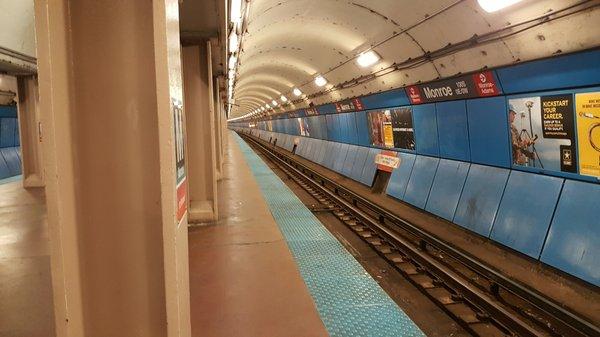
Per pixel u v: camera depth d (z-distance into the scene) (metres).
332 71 12.70
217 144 10.54
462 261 6.83
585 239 5.69
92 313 1.63
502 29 5.86
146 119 1.58
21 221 6.55
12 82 13.84
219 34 5.74
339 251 5.07
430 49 7.63
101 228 1.61
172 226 1.57
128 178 1.60
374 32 8.30
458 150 9.09
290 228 6.33
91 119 1.58
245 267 4.24
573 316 4.62
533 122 6.70
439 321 5.29
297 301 3.43
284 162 23.00
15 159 15.53
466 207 8.47
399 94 10.59
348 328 3.08
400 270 6.95
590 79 5.37
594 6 4.50
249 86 25.42
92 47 1.56
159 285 1.64
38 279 3.96
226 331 2.92
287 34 10.46
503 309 4.98
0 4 6.62
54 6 1.50
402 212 10.84
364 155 15.10
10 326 2.99
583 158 5.86
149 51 1.56
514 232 6.98
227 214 6.64
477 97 7.83
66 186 1.55
